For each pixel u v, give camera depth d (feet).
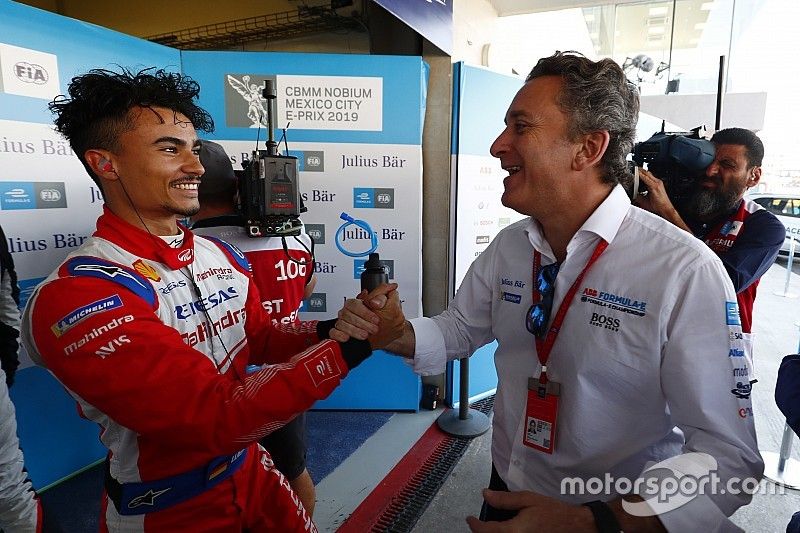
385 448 8.48
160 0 15.53
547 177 2.87
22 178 6.36
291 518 3.64
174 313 2.90
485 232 9.89
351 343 2.84
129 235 2.85
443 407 10.09
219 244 3.53
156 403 2.40
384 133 8.89
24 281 6.46
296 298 5.67
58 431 7.12
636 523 2.21
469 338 3.85
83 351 2.37
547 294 3.06
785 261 29.48
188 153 2.96
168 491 2.97
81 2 16.71
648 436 2.87
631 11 22.77
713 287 2.52
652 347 2.64
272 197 5.03
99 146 2.79
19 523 3.59
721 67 7.51
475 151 9.36
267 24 14.20
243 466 3.40
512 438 3.37
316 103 8.74
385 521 6.55
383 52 9.96
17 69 6.23
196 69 8.53
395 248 9.23
